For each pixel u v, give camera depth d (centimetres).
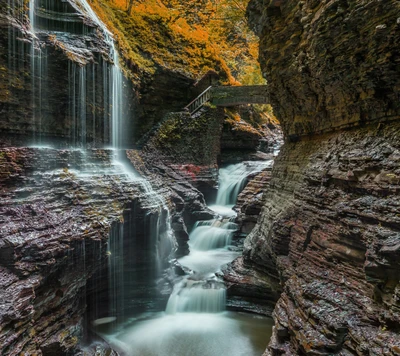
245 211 1850
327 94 907
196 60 2758
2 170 894
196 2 3391
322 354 603
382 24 625
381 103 727
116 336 1098
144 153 2155
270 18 1052
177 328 1148
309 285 757
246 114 3272
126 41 2208
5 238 753
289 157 1244
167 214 1452
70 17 1416
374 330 580
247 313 1236
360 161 725
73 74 1317
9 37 1082
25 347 701
